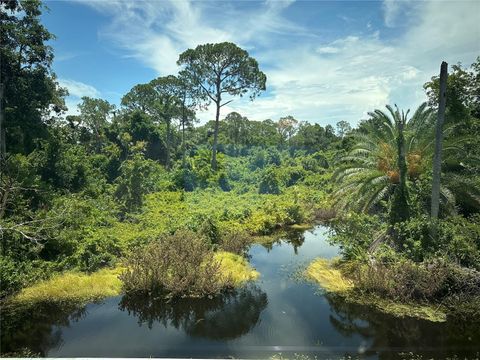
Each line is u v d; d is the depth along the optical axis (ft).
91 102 138.92
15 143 63.41
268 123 235.81
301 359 21.65
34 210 45.01
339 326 26.02
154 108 143.13
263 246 50.03
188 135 177.37
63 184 63.72
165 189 89.92
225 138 185.16
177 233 39.70
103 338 24.58
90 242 37.73
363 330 25.30
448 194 37.37
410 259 31.58
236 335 24.94
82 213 42.88
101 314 28.17
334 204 55.52
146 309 29.07
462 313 26.76
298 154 168.86
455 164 42.19
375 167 47.55
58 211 40.16
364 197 43.50
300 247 49.37
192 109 131.44
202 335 25.02
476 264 30.55
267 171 100.73
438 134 34.53
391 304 28.45
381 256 33.17
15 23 61.52
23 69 63.41
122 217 58.49
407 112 46.52
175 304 29.60
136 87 141.38
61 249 37.63
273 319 27.35
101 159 99.30
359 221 40.24
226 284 32.14
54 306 29.14
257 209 65.51
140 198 68.44
